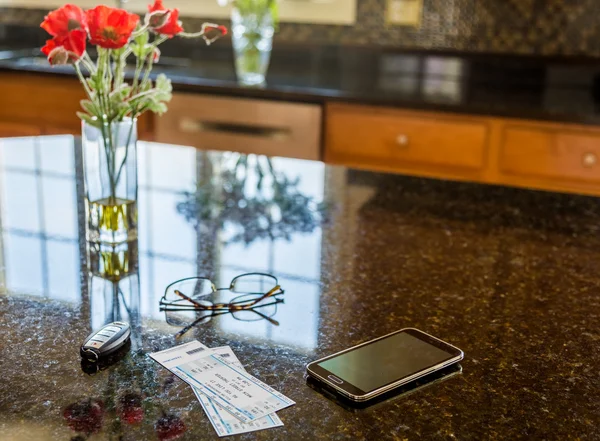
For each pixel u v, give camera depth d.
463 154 2.67
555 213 1.53
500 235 1.40
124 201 1.27
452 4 3.19
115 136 1.22
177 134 2.96
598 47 3.08
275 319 1.02
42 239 1.29
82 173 1.68
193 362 0.89
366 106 2.73
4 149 1.85
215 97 2.88
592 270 1.24
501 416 0.80
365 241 1.34
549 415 0.81
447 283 1.17
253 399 0.82
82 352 0.89
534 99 2.79
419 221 1.46
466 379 0.88
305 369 0.89
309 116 2.79
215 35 1.20
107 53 1.15
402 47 3.29
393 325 1.02
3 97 3.14
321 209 1.51
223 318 1.02
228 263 1.22
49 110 3.09
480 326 1.02
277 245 1.31
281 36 3.46
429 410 0.81
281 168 1.80
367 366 0.88
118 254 1.24
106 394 0.82
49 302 1.05
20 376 0.85
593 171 2.54
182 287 1.09
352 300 1.09
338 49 3.37
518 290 1.15
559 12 3.09
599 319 1.05
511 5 3.13
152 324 0.99
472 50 3.22
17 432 0.75
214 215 1.45
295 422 0.78
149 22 1.16
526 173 2.62
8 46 3.76
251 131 2.87
